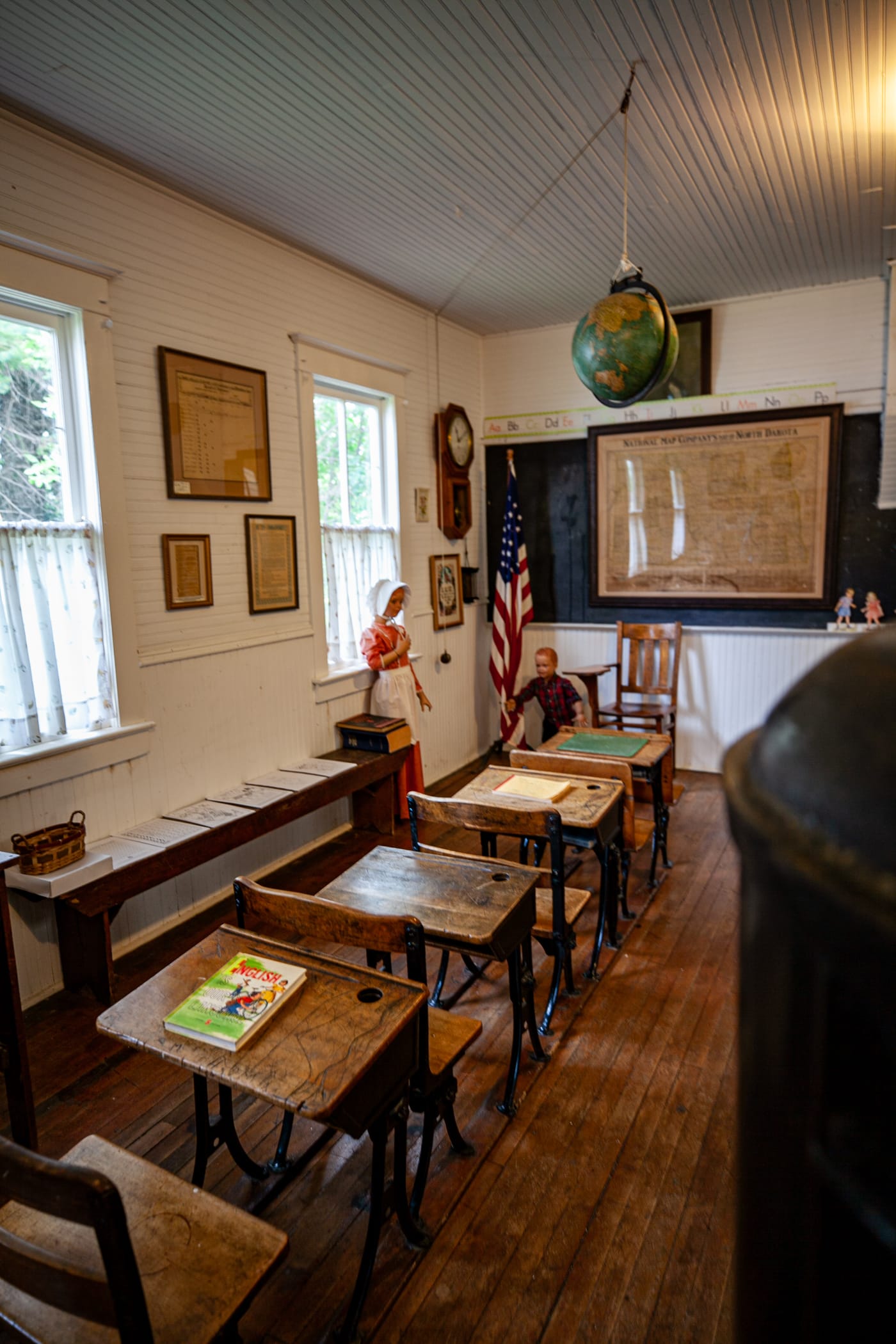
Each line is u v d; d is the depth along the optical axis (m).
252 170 3.04
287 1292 1.65
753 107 2.68
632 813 3.01
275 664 3.86
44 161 2.69
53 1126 2.16
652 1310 1.59
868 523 4.77
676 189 3.32
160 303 3.16
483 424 5.80
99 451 2.92
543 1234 1.77
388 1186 1.88
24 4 2.03
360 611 4.55
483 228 3.69
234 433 3.53
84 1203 0.91
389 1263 1.71
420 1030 1.68
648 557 5.34
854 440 4.75
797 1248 0.54
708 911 3.36
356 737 4.28
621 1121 2.12
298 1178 1.95
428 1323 1.57
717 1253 1.71
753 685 5.18
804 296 4.76
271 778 3.76
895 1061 0.45
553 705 5.16
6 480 2.70
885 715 0.50
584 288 4.62
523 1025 2.39
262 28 2.17
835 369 4.75
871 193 3.39
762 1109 0.56
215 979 1.58
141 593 3.14
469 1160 1.99
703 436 5.08
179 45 2.23
